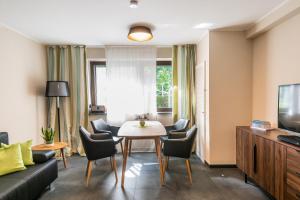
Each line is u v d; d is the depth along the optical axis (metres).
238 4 2.42
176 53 4.29
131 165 3.57
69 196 2.51
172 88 4.35
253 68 3.34
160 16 2.76
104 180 2.96
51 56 4.19
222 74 3.35
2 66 2.95
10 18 2.78
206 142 3.52
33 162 2.56
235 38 3.34
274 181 2.15
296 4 2.19
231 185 2.77
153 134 2.82
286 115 2.32
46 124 4.16
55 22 2.95
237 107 3.37
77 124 4.25
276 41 2.74
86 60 4.29
